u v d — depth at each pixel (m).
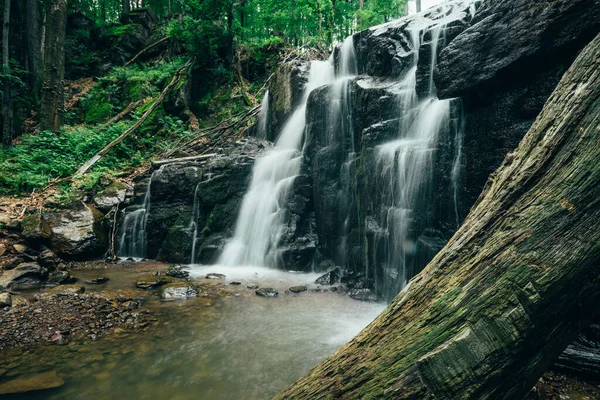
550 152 1.78
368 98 6.77
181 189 9.35
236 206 8.84
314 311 5.10
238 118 14.04
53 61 13.41
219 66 16.11
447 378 1.58
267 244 8.11
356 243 6.75
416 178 5.25
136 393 2.98
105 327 4.36
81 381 3.15
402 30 6.99
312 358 3.67
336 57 9.35
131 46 19.62
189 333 4.26
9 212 8.19
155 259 8.93
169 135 13.88
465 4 6.42
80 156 11.74
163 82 15.88
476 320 1.65
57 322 4.37
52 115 13.30
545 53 3.39
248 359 3.63
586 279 1.62
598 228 1.60
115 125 13.54
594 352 2.76
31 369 3.33
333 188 7.44
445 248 2.02
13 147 11.99
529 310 1.60
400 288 5.40
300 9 18.70
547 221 1.68
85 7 25.27
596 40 1.84
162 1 26.80
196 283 6.52
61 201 9.11
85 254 8.11
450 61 4.26
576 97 1.77
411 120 5.80
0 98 14.45
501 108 3.92
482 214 1.95
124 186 10.29
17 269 6.12
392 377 1.69
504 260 1.70
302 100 10.23
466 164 4.48
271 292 5.84
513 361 1.60
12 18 16.86
